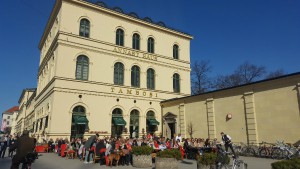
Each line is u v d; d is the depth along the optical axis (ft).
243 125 69.05
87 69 89.56
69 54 85.97
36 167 45.91
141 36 106.22
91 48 90.94
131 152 52.13
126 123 94.07
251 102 67.51
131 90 98.22
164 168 40.11
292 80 58.80
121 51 98.37
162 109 105.40
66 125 80.74
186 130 90.07
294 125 57.26
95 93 88.63
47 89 94.89
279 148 56.85
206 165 36.73
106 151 49.70
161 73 109.91
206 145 61.77
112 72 94.53
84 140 65.67
